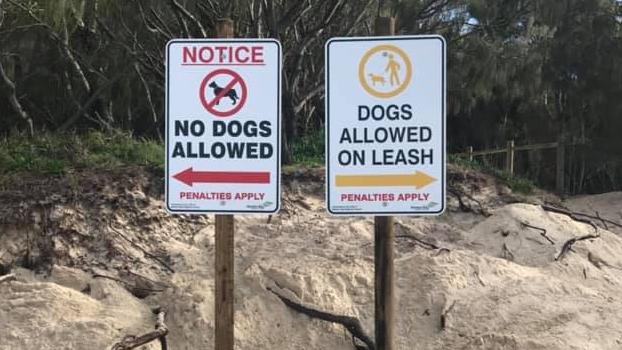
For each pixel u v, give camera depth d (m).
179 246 8.74
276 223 9.56
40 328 6.74
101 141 10.73
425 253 8.87
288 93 13.30
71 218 8.55
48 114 17.98
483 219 11.12
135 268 8.23
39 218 8.43
